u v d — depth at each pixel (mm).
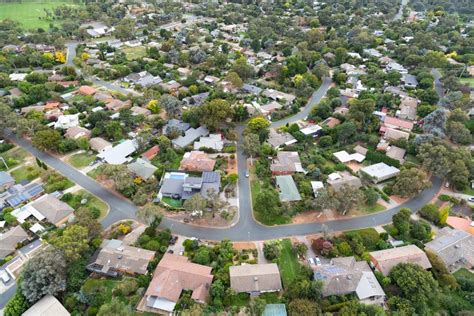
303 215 101875
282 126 146500
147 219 90812
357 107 143875
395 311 71625
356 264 83125
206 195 103688
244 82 188625
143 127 143625
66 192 108875
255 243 91562
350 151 130625
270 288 76875
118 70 189875
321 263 85625
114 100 161625
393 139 136125
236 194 109375
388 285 78062
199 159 120312
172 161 124062
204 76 193125
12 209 100438
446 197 108312
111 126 134250
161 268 79625
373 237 91938
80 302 73125
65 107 157625
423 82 178875
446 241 89625
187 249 88000
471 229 96000
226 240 88750
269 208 95500
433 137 126812
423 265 82062
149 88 171750
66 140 129375
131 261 81312
